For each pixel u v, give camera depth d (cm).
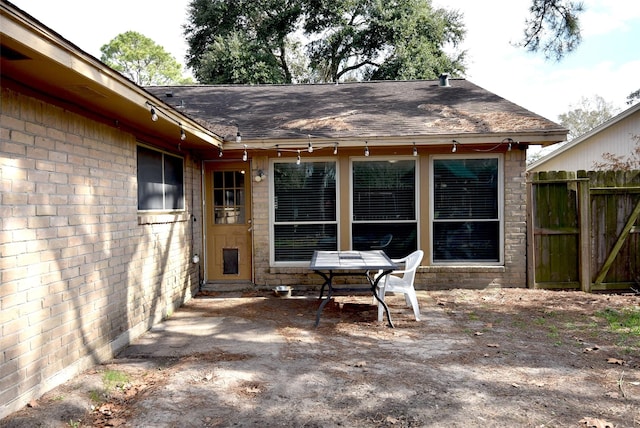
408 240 707
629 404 293
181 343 446
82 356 363
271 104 845
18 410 281
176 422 275
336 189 709
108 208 412
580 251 679
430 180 697
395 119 720
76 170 359
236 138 647
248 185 733
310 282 706
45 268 315
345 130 674
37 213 308
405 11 2006
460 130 650
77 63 275
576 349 407
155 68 3372
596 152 1274
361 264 504
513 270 693
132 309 460
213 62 1883
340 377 346
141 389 327
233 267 739
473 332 468
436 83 938
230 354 405
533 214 688
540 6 852
